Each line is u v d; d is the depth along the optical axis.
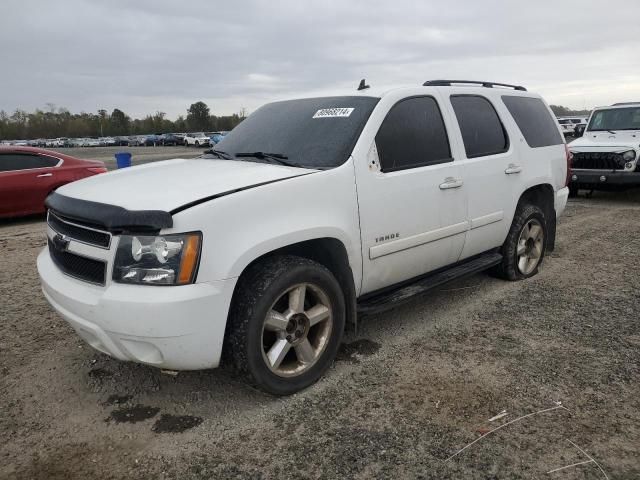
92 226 2.95
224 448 2.82
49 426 3.05
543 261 6.25
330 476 2.59
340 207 3.44
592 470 2.59
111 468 2.68
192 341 2.81
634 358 3.72
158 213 2.73
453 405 3.18
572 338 4.08
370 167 3.66
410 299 4.02
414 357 3.82
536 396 3.25
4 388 3.46
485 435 2.88
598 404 3.15
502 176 4.82
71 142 88.19
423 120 4.18
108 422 3.08
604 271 5.80
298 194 3.22
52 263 3.39
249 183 3.14
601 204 10.66
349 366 3.70
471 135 4.62
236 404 3.25
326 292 3.38
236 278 2.91
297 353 3.34
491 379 3.47
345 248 3.48
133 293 2.75
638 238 7.39
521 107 5.42
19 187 9.66
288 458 2.73
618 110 11.62
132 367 3.73
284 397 3.30
